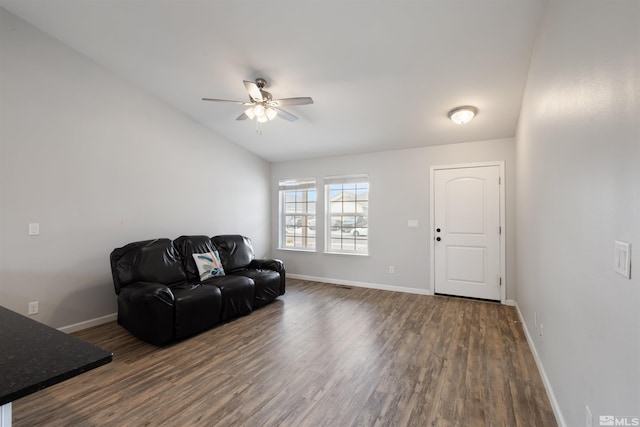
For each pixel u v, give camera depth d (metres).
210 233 4.56
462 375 2.21
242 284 3.49
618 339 0.98
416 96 3.24
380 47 2.57
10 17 2.67
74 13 2.64
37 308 2.83
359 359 2.46
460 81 2.91
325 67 2.92
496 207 4.00
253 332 3.04
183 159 4.17
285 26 2.46
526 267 2.96
